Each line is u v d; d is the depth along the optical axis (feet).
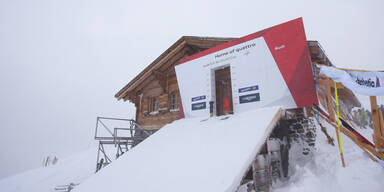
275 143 19.93
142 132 36.91
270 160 18.63
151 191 12.30
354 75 14.32
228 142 15.26
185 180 12.33
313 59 21.91
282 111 19.97
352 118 36.91
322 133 23.48
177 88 33.83
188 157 15.11
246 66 23.97
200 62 28.71
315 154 19.21
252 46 23.91
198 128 21.17
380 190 11.62
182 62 30.99
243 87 23.76
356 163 15.02
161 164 15.37
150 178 13.83
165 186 12.37
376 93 13.06
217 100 28.73
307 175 16.16
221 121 21.09
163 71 35.88
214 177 11.69
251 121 17.79
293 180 17.02
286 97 20.59
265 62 22.59
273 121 17.22
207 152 14.85
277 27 22.44
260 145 14.34
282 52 21.62
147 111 36.99
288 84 20.66
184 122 26.03
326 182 14.43
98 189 14.30
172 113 33.04
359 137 14.82
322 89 23.22
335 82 16.34
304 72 19.93
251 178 17.02
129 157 18.57
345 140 21.80
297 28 21.04
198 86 28.25
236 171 11.60
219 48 26.94
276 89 21.33
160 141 20.57
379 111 13.42
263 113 18.99
